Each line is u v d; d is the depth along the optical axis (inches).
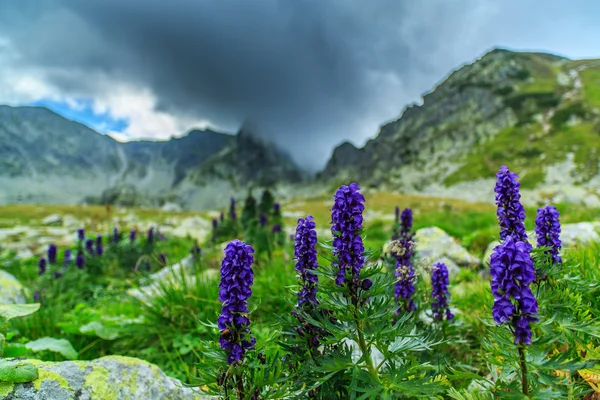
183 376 189.5
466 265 342.0
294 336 118.9
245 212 599.5
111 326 229.5
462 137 7805.1
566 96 6993.1
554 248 141.8
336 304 106.0
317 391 112.7
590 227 300.7
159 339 227.6
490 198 4857.3
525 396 91.8
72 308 364.2
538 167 5039.4
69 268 466.0
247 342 102.7
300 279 117.4
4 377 111.7
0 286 323.3
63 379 121.0
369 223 767.1
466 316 194.5
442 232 388.2
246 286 101.7
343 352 111.3
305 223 115.9
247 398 99.0
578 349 124.4
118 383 131.6
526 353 97.2
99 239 525.3
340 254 105.9
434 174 6860.2
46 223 1994.3
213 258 426.6
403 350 108.2
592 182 4227.4
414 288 161.5
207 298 247.6
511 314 92.0
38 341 179.9
